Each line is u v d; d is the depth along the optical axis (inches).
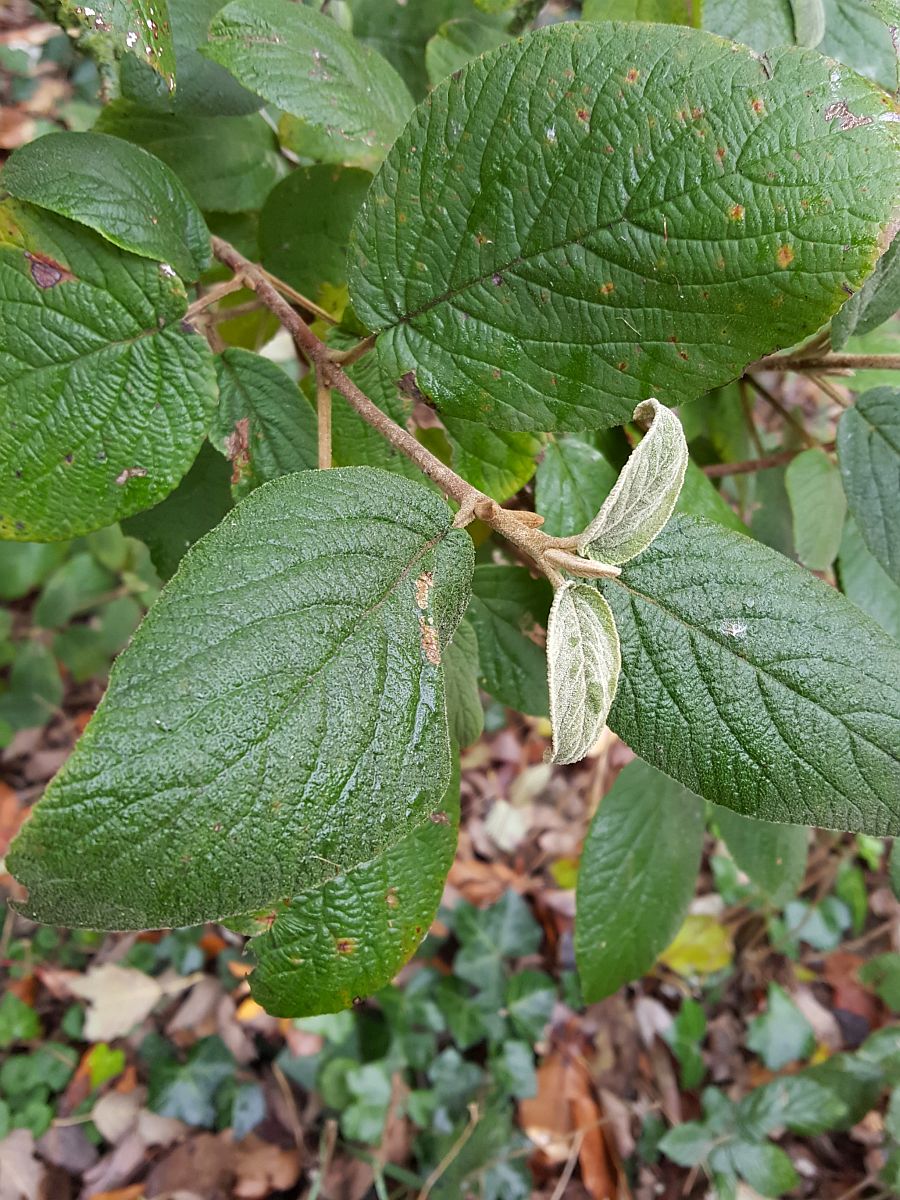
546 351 7.3
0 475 7.5
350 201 10.8
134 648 5.1
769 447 18.9
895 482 9.8
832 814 7.1
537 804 30.3
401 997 25.3
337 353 8.1
